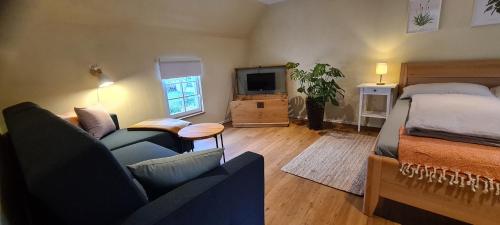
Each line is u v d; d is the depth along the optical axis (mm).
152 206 850
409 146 1424
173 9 3037
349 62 3615
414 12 2961
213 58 4051
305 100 3965
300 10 3918
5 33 2033
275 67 4105
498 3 2510
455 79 2787
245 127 4035
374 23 3285
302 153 2764
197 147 3186
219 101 4277
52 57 2316
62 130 959
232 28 4148
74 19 2385
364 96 3533
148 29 3059
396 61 3221
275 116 3906
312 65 3996
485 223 1227
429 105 1929
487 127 1394
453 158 1275
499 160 1176
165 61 3295
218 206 1028
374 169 1531
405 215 1638
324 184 2074
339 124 3844
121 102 2893
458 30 2764
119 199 788
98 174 732
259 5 4051
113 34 2729
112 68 2762
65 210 713
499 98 2213
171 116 3510
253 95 4309
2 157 1319
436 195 1339
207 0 3273
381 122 3521
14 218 982
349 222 1601
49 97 2340
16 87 2156
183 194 920
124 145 2148
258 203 1309
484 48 2668
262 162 1267
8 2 1961
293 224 1611
